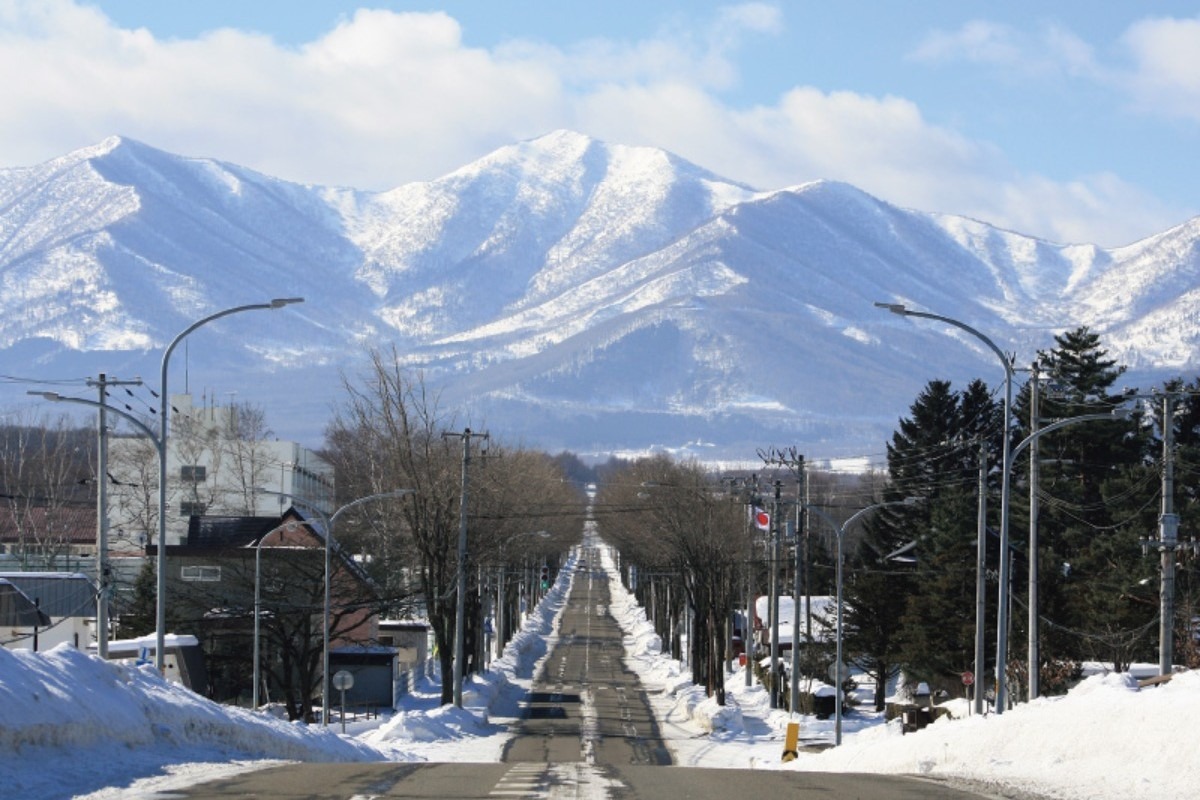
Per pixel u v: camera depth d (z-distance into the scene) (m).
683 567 110.19
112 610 90.94
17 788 23.33
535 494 144.12
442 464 86.31
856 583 92.25
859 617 91.88
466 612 105.38
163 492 44.97
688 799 24.11
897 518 112.94
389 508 98.38
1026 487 87.19
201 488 144.38
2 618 73.19
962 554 80.69
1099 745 29.70
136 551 133.00
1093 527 81.06
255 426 186.00
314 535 93.12
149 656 74.31
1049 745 31.77
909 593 89.94
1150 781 25.78
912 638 81.81
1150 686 36.78
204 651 86.31
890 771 35.56
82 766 26.25
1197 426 92.50
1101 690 33.78
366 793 23.80
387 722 76.25
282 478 151.75
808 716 85.12
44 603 84.94
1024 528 84.94
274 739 37.66
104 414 46.94
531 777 28.47
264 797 22.81
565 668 133.25
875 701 100.62
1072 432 89.12
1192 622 70.75
